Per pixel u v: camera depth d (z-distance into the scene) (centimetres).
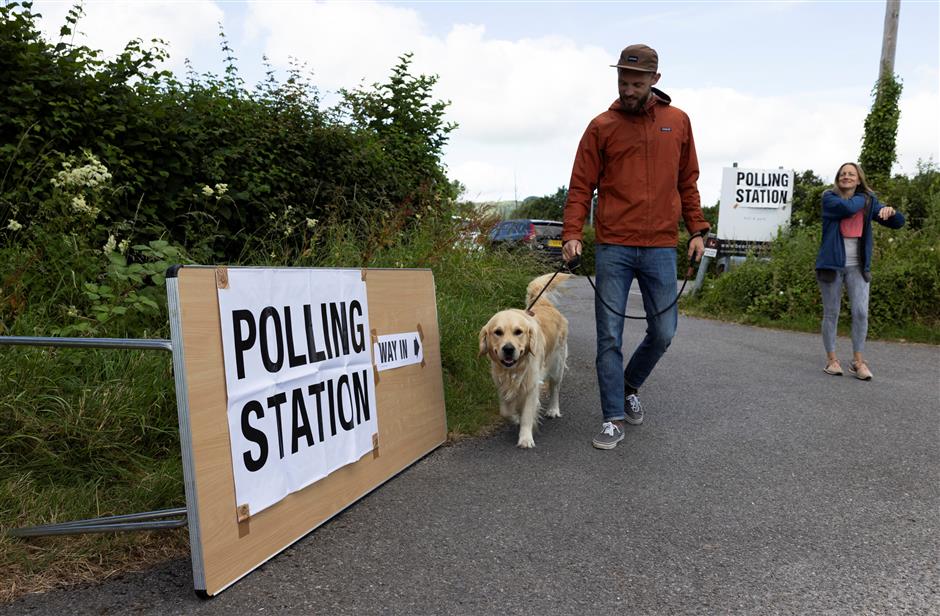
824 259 583
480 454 386
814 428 429
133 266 373
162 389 326
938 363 655
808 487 328
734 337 824
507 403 424
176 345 215
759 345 761
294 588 229
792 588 231
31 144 399
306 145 596
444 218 769
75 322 349
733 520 289
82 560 238
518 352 394
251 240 538
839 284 586
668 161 389
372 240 613
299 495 271
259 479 248
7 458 279
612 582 235
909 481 336
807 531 278
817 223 1118
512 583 234
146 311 359
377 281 356
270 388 260
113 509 268
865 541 268
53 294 363
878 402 494
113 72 454
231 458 235
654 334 412
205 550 220
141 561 244
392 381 359
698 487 329
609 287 397
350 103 752
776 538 271
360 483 316
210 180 506
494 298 712
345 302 323
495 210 849
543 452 388
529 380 407
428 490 328
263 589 228
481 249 788
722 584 234
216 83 598
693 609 217
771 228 1186
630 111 386
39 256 366
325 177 623
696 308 1106
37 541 247
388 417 349
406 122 816
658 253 395
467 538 271
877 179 1270
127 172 432
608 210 396
